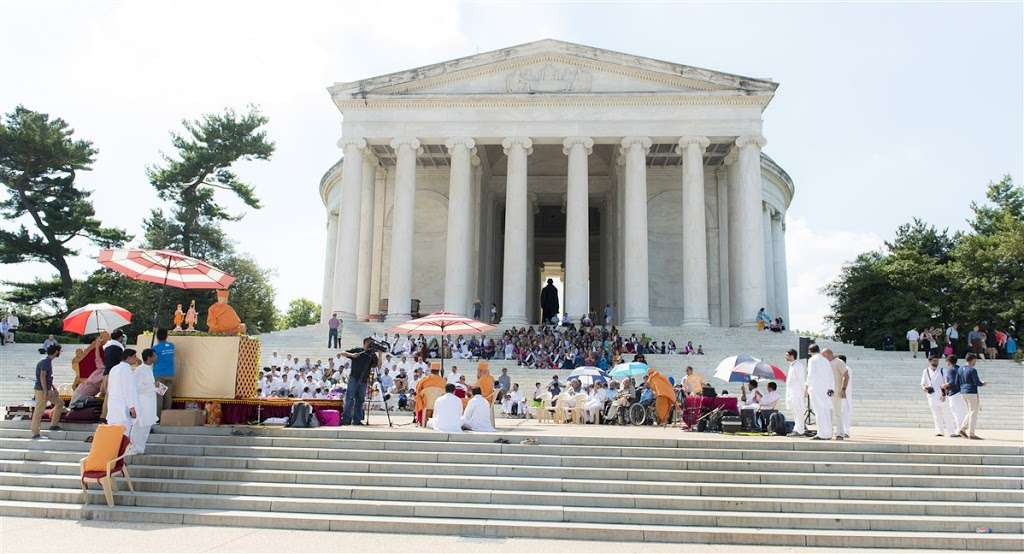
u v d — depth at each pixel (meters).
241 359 17.36
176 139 54.91
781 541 11.49
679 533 11.51
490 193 53.38
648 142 43.56
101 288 52.62
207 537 11.01
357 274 45.06
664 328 40.41
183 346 17.33
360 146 44.56
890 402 26.55
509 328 40.84
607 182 52.78
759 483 13.64
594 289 61.81
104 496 12.90
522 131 44.06
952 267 51.06
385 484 13.51
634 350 36.09
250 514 12.11
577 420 23.64
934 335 40.22
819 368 16.80
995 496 13.23
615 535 11.55
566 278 42.56
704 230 42.72
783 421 18.55
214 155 53.34
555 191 52.38
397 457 14.45
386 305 46.88
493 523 11.80
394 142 44.44
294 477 13.62
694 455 14.68
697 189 42.81
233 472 13.72
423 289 50.16
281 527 11.85
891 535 11.64
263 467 14.16
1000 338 40.28
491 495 12.84
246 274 60.94
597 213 61.38
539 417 25.06
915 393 27.73
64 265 53.69
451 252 43.03
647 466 14.13
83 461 12.72
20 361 35.25
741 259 42.56
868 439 17.25
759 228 42.59
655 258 50.19
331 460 14.41
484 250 51.25
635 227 42.47
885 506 12.73
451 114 44.47
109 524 11.83
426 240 50.91
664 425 22.33
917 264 52.41
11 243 50.91
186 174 53.31
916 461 14.56
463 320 21.97
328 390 27.78
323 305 56.66
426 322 21.75
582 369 24.98
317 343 38.12
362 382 18.72
